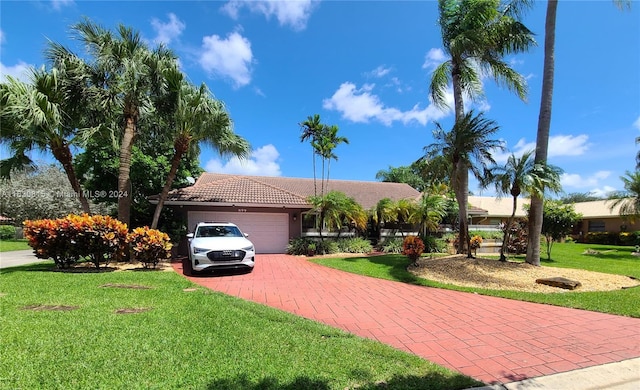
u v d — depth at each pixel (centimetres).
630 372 366
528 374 356
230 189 1644
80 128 1134
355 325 530
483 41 1171
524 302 682
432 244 1686
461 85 1302
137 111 1132
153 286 729
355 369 342
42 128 991
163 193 1197
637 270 1111
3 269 970
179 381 301
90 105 1095
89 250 934
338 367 346
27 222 926
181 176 1717
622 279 916
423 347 438
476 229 2198
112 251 966
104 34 1059
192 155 1363
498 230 2164
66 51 1059
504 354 413
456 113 1266
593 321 553
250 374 321
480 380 339
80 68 1042
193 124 1125
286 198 1631
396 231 1969
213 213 1541
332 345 409
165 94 1155
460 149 1136
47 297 587
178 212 1502
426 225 1725
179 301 593
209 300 610
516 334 488
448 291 782
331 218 1537
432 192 1683
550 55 1052
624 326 526
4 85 940
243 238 1098
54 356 340
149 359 344
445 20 1257
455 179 1188
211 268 962
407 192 2427
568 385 335
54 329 416
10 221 3186
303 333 451
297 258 1399
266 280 905
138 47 1101
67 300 571
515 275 942
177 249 1400
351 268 1099
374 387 308
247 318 505
